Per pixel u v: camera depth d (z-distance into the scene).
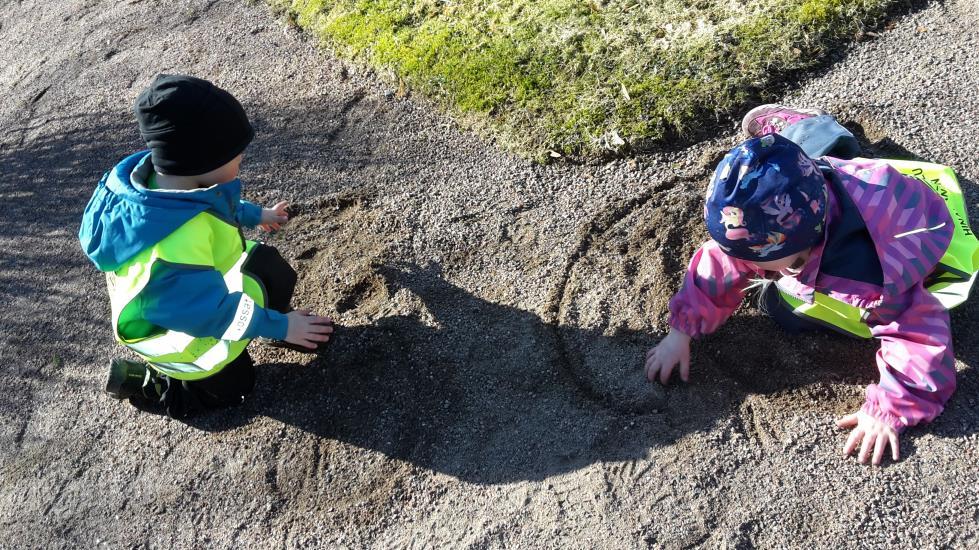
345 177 3.43
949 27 3.27
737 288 2.39
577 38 3.56
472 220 3.12
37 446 2.82
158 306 2.30
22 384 3.04
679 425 2.38
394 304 2.90
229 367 2.63
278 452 2.60
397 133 3.56
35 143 4.17
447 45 3.74
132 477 2.65
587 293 2.77
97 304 3.26
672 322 2.45
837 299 2.27
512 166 3.27
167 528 2.51
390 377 2.69
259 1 4.60
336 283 3.02
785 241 2.02
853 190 2.20
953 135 2.92
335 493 2.47
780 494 2.18
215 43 4.41
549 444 2.42
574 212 3.05
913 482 2.13
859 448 2.23
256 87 4.01
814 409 2.34
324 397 2.70
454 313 2.83
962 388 2.28
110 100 4.29
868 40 3.32
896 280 2.13
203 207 2.34
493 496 2.35
